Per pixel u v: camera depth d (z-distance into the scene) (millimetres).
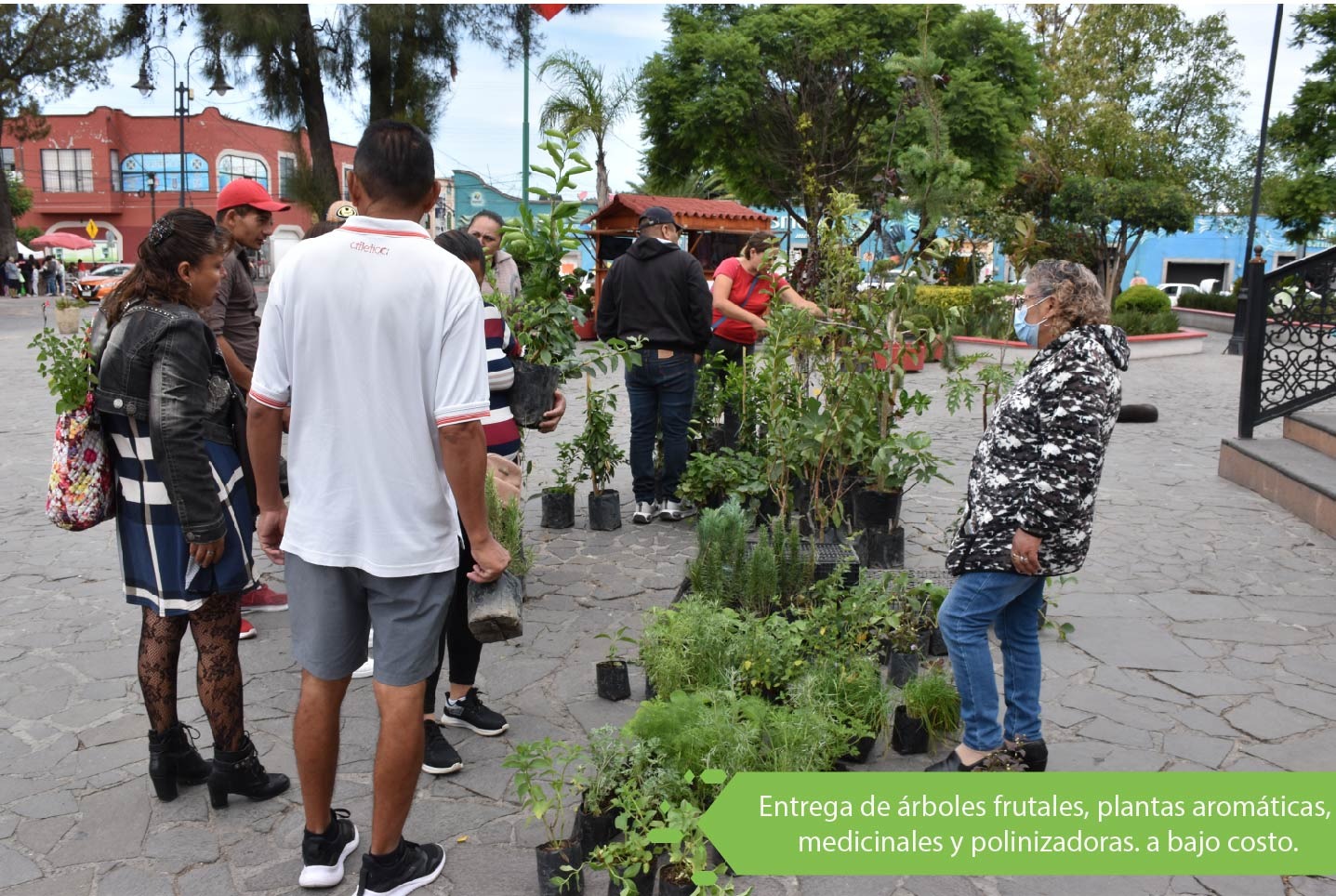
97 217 59562
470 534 2689
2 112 35188
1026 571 3100
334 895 2873
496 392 3930
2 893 2855
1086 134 33469
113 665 4512
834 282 6504
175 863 3012
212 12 21250
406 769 2688
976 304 18328
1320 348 7930
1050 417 3062
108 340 3016
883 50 25922
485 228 5527
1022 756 3387
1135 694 4145
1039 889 2883
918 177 7223
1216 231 51125
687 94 26766
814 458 5590
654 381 6434
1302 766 3551
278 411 2691
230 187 5219
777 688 3824
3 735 3842
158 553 3064
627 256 6445
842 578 4684
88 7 34656
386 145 2605
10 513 7102
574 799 3344
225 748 3246
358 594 2730
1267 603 5223
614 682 4066
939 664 3969
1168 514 7043
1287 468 7180
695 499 6668
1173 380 15469
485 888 2896
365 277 2562
